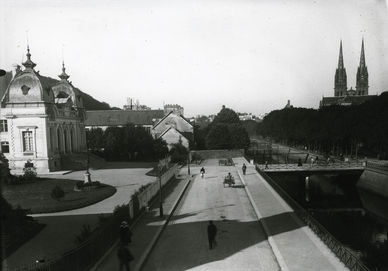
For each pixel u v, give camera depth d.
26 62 53.72
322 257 18.86
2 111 52.81
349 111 79.94
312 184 67.56
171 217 30.38
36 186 41.84
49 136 54.09
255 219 28.84
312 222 24.27
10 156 53.00
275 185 41.50
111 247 21.09
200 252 21.34
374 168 54.91
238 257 20.25
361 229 36.22
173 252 21.48
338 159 78.25
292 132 117.81
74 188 39.78
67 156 59.00
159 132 93.81
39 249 20.78
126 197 36.28
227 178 44.84
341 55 146.12
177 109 108.06
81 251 17.44
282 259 18.69
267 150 117.25
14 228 22.67
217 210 32.59
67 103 62.41
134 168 59.84
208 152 85.62
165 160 60.50
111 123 105.69
